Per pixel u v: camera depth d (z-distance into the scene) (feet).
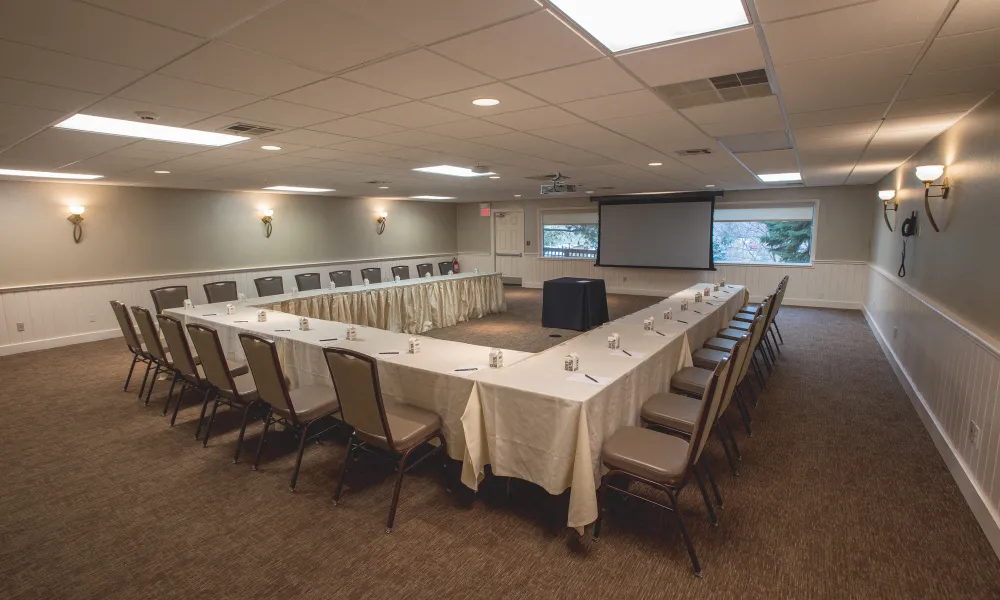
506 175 21.40
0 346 19.34
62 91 7.98
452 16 5.50
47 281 20.77
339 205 32.83
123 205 22.86
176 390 14.71
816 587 6.55
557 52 6.68
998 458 7.47
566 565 7.00
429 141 13.20
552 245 38.93
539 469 7.75
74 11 5.15
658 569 6.90
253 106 9.30
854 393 14.08
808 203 28.76
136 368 17.25
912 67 7.36
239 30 5.77
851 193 27.50
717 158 16.61
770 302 14.16
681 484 6.89
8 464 10.16
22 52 6.27
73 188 21.30
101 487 9.24
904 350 15.20
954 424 9.70
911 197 16.31
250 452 10.63
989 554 7.16
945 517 8.09
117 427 11.98
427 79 7.83
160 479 9.51
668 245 32.86
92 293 21.84
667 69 7.47
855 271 27.81
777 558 7.11
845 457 10.20
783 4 5.27
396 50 6.52
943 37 6.18
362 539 7.63
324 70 7.30
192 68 7.09
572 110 9.95
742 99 9.16
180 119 10.19
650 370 9.87
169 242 24.61
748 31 6.04
